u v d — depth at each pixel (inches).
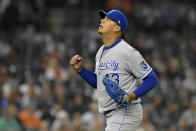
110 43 653.3
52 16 2536.9
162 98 1898.4
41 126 1457.9
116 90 613.3
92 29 2400.3
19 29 2201.0
